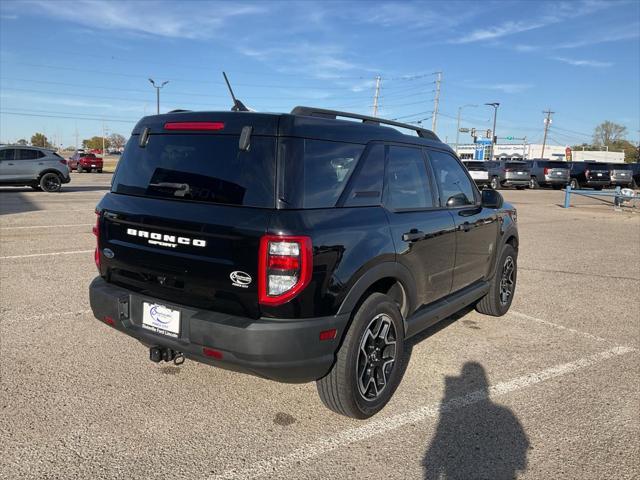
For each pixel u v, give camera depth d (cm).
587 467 293
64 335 466
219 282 292
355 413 330
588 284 745
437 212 416
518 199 2400
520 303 638
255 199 288
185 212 305
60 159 2069
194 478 274
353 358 318
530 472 288
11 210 1386
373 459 296
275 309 279
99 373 393
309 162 299
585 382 405
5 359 412
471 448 310
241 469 283
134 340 459
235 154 301
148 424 325
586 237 1227
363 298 332
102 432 314
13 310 530
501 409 359
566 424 340
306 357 287
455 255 438
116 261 345
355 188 331
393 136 381
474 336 509
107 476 273
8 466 278
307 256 279
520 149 9875
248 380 391
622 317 583
